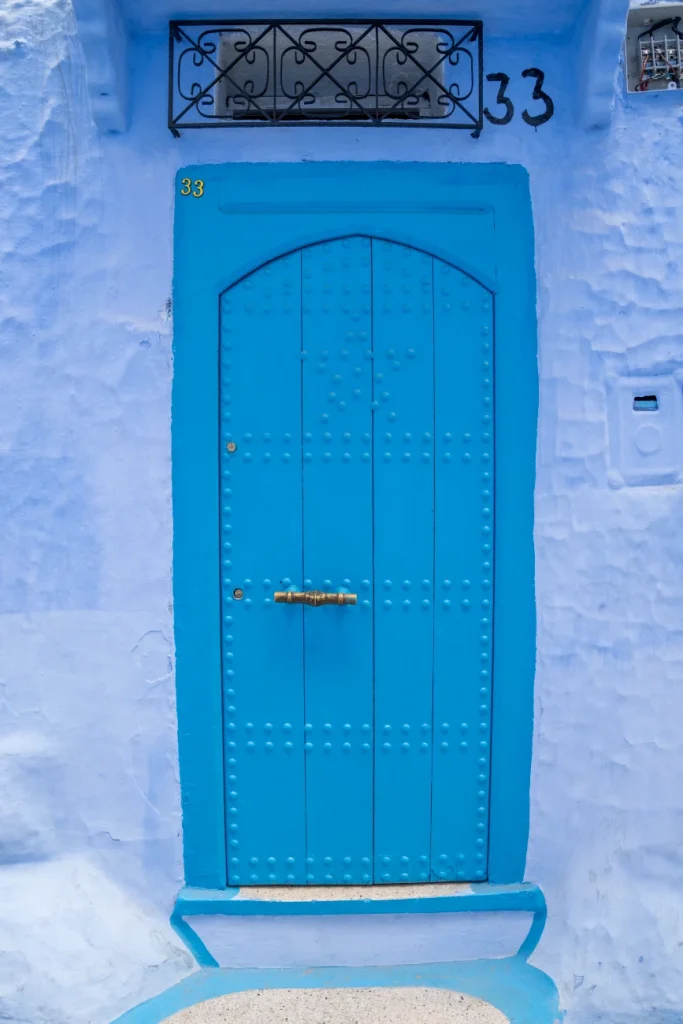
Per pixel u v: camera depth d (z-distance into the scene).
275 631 2.65
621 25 2.42
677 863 2.62
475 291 2.67
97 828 2.61
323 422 2.65
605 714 2.64
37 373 2.60
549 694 2.65
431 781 2.67
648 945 2.51
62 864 2.59
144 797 2.62
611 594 2.64
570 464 2.64
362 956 2.60
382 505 2.65
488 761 2.68
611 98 2.57
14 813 2.55
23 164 2.62
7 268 2.60
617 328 2.65
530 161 2.65
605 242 2.65
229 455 2.64
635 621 2.64
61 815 2.60
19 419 2.60
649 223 2.66
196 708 2.62
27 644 2.60
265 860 2.67
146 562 2.62
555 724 2.65
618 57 2.48
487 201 2.64
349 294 2.65
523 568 2.65
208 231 2.62
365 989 2.50
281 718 2.66
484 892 2.62
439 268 2.66
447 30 2.64
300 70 2.84
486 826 2.68
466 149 2.64
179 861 2.63
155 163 2.62
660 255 2.65
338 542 2.65
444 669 2.66
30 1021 2.36
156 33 2.62
